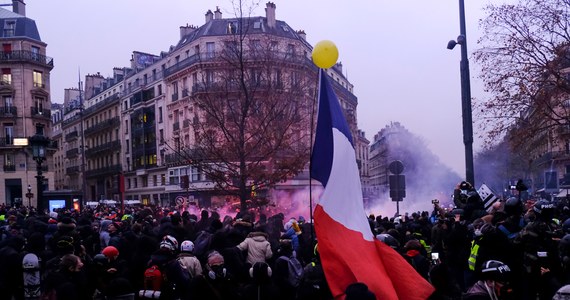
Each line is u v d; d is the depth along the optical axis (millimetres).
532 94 19391
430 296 5574
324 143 5918
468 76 13500
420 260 6750
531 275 6398
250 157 14875
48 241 9828
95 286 6965
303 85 17031
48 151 54812
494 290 4430
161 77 56281
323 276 5715
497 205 10172
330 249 5312
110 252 7555
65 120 90062
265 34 18938
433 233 9875
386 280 5102
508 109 19766
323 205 5605
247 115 14734
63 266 6066
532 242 6520
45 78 56062
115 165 67500
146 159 60312
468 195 11258
